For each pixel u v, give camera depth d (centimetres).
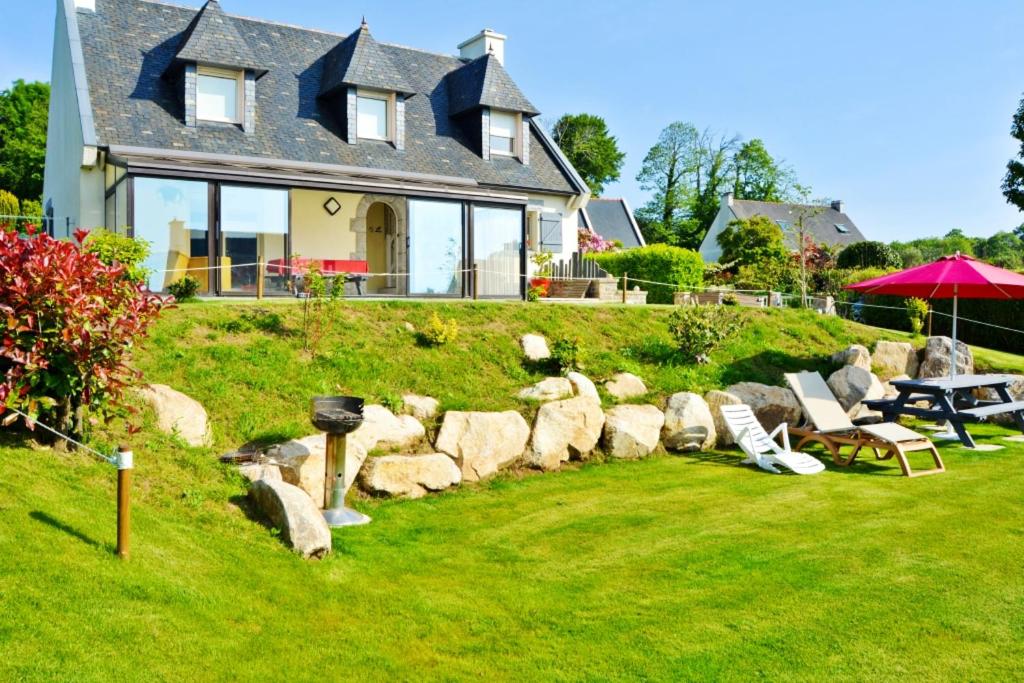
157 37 2178
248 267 1788
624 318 1686
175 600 552
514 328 1493
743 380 1520
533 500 963
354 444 947
